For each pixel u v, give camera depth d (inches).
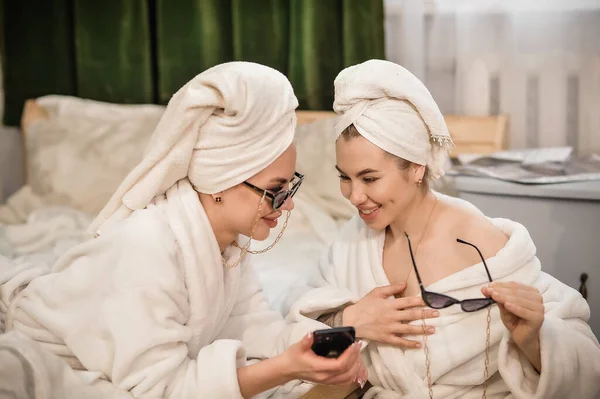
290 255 84.9
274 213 53.2
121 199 52.2
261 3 113.3
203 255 51.6
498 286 48.2
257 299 62.4
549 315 51.8
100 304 48.8
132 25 117.6
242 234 57.0
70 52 122.3
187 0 115.2
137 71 119.2
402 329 52.9
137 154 109.5
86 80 121.0
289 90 52.0
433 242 56.4
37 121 115.3
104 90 120.8
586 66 106.2
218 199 52.5
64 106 115.5
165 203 52.4
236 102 48.6
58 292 51.2
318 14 110.2
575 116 108.8
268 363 47.3
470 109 111.7
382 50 110.3
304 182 100.7
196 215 51.8
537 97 109.7
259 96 49.4
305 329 56.2
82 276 50.7
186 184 53.1
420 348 52.8
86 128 111.7
